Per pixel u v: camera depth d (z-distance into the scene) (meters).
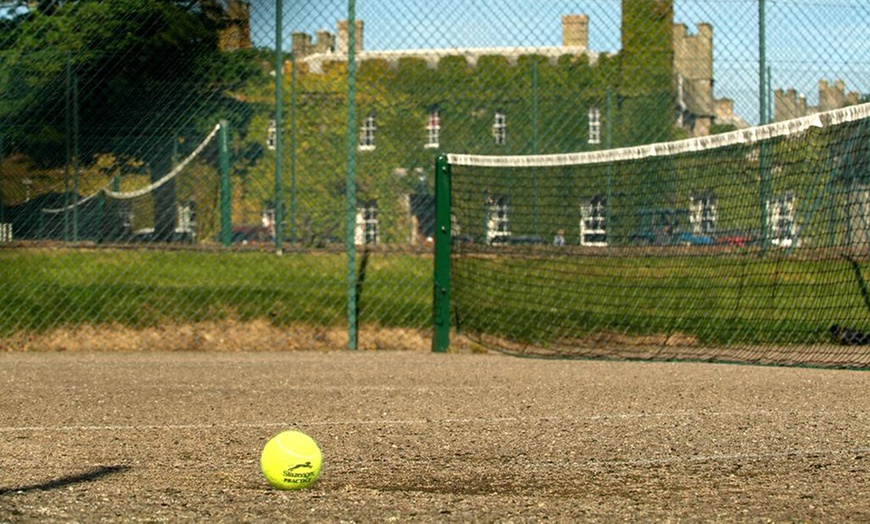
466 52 17.16
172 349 13.43
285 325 13.92
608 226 15.36
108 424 7.82
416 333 13.98
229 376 10.71
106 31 15.16
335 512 4.91
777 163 15.03
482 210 14.64
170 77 15.60
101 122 15.50
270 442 5.55
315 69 16.81
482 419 8.02
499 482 5.75
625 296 14.31
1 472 5.99
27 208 15.42
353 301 13.70
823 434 7.29
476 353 13.19
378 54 16.94
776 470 6.07
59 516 4.79
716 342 13.35
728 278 14.65
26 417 8.15
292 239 16.42
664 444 6.95
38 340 13.49
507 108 17.28
